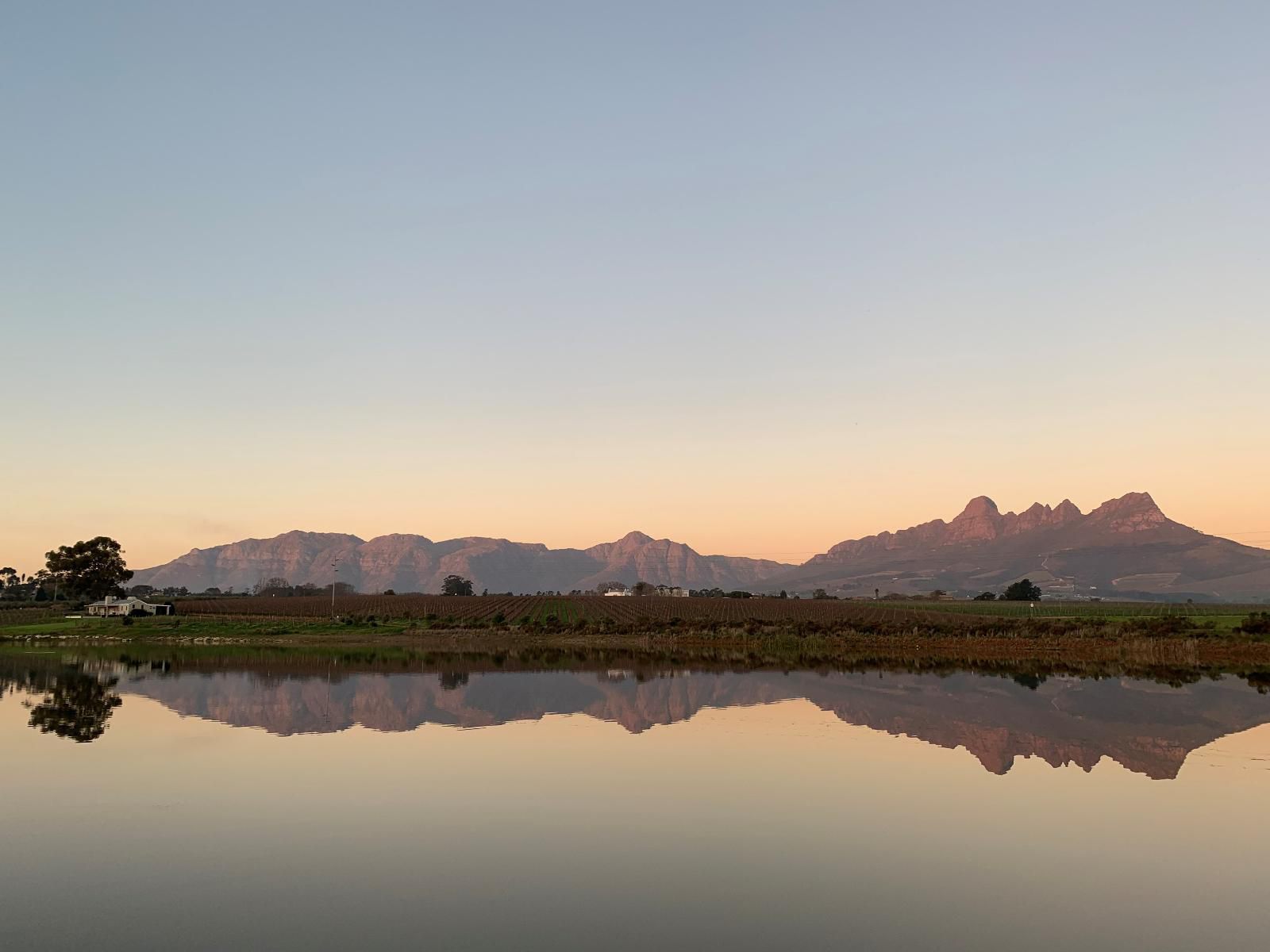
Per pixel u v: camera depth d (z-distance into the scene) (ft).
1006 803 94.73
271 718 150.82
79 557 624.18
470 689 195.00
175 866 74.38
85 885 70.13
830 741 128.16
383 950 58.75
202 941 60.08
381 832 83.35
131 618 480.64
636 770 108.47
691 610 520.01
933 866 75.15
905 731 137.39
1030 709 161.48
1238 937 62.08
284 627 437.58
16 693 188.75
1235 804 94.79
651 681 209.67
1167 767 112.27
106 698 179.22
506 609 532.73
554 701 173.88
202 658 289.33
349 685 203.51
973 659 274.57
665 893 68.69
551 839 81.41
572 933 61.41
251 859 75.92
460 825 85.71
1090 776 107.24
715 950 58.95
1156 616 390.42
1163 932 62.69
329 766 110.83
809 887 70.28
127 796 96.43
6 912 64.95
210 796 96.48
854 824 86.63
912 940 60.85
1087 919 64.64
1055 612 500.33
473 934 61.21
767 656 290.76
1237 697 179.42
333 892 68.64
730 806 92.68
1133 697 179.01
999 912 65.82
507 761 113.91
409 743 126.11
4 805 92.68
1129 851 79.46
